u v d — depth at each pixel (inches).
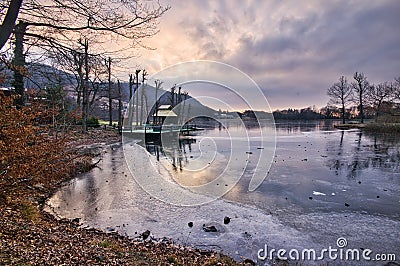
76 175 424.8
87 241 177.5
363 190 366.3
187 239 214.8
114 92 957.2
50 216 248.4
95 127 1112.2
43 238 161.0
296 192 354.3
